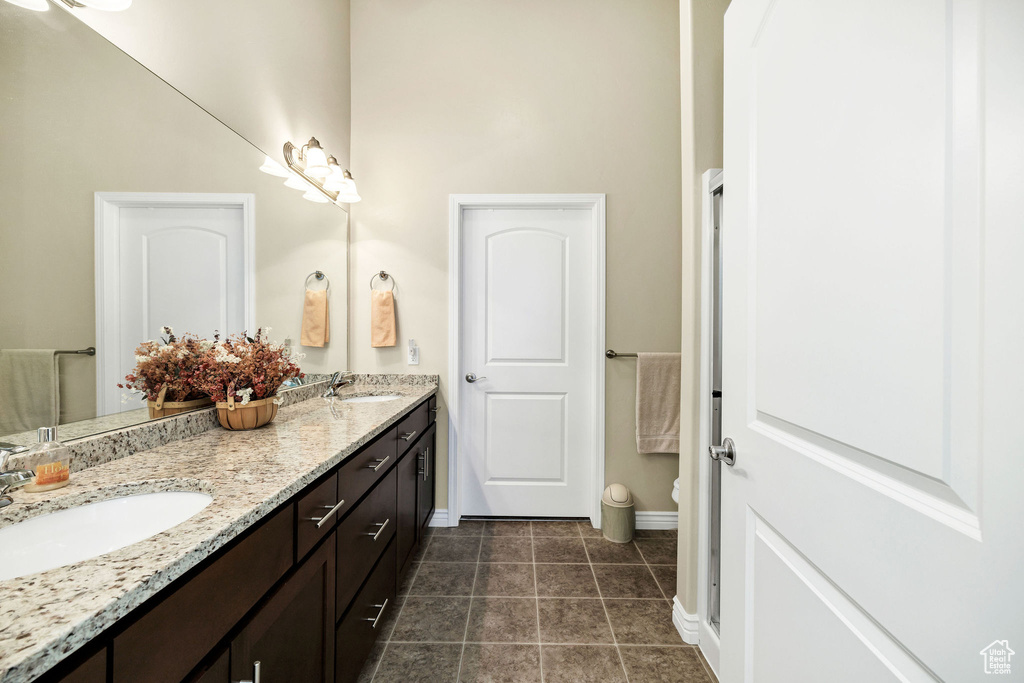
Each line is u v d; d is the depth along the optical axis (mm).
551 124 2520
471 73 2525
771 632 792
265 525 815
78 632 450
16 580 528
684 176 1615
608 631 1632
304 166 2029
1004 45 389
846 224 591
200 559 625
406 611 1745
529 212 2600
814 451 672
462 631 1626
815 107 659
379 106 2537
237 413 1344
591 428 2584
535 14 2527
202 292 1375
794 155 716
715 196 1495
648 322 2527
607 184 2520
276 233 1805
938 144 452
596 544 2324
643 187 2518
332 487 1109
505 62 2521
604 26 2520
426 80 2533
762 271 822
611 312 2529
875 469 547
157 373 1206
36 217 875
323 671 1065
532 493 2619
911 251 485
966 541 418
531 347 2607
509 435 2619
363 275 2545
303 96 2039
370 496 1405
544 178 2521
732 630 942
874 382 542
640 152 2520
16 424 838
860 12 562
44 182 891
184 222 1299
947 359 443
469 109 2527
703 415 1537
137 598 522
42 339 891
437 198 2539
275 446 1176
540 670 1436
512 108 2523
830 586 634
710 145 1539
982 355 408
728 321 965
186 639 620
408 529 1916
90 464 971
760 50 825
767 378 806
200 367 1341
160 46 1232
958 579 426
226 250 1490
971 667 411
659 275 2521
